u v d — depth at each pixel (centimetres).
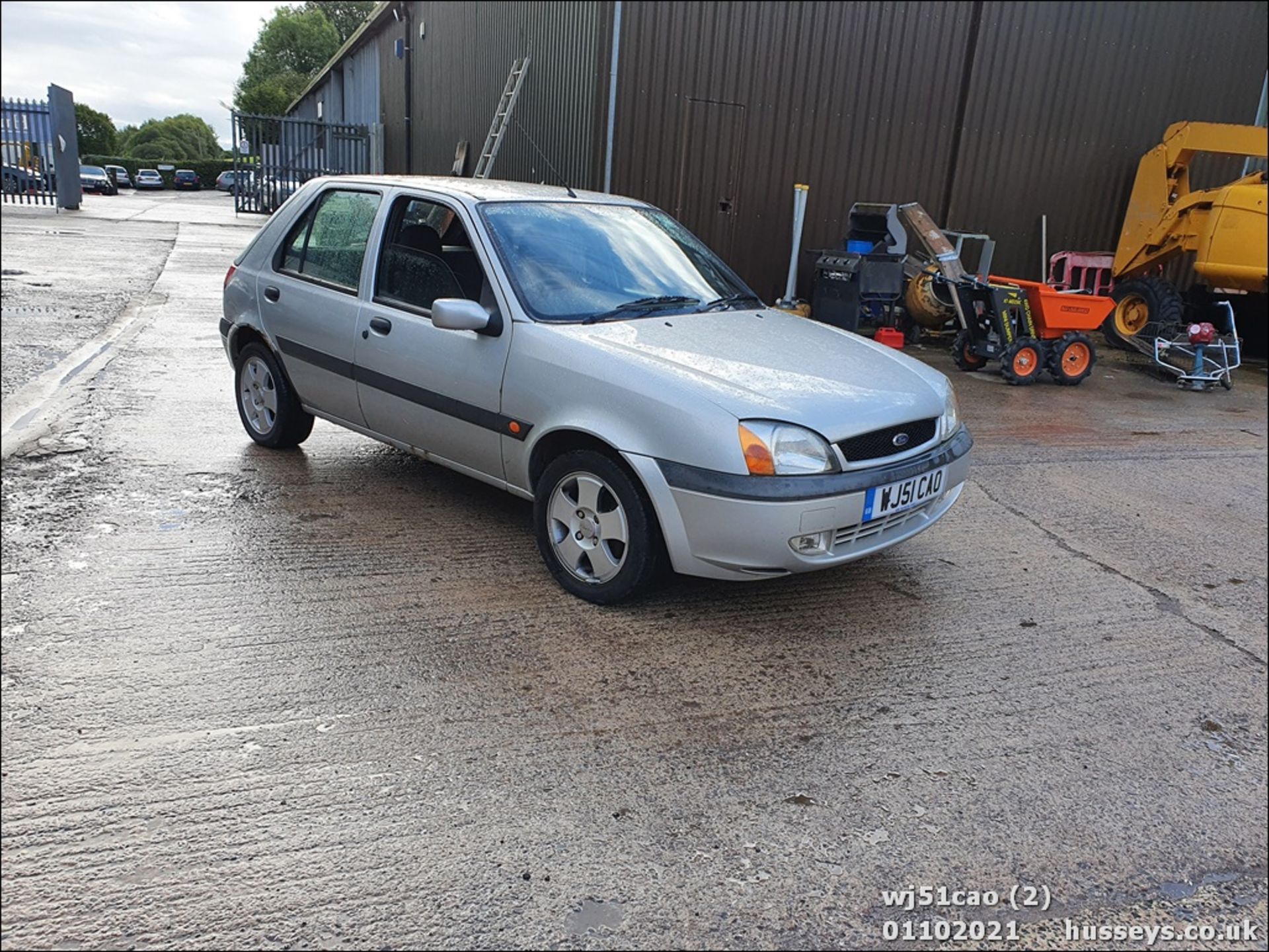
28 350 760
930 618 396
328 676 315
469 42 1677
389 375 443
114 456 523
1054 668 360
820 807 266
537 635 352
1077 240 1434
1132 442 753
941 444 389
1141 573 467
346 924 213
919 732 308
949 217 1359
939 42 1266
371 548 422
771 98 1209
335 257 484
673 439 338
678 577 415
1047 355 967
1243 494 623
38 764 259
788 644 361
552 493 384
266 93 7038
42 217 2106
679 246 483
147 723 282
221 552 407
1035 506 566
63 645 322
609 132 1145
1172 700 342
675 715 306
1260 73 1441
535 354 379
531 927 217
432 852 238
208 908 215
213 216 2570
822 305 1167
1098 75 1358
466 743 283
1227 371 1018
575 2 1176
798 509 330
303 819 246
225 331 550
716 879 236
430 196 441
